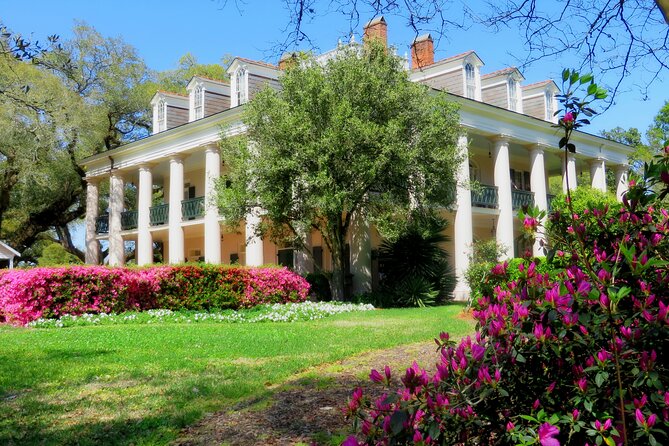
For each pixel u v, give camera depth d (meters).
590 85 2.54
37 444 3.97
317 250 24.80
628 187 2.70
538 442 2.08
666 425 2.04
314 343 8.45
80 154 30.52
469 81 22.14
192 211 23.02
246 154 15.98
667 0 2.97
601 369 2.14
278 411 4.69
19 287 12.38
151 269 14.18
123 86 31.34
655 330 2.11
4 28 7.21
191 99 23.92
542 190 23.06
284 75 16.80
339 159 15.20
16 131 24.19
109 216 27.50
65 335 9.91
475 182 17.66
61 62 7.88
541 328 2.25
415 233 18.25
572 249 2.62
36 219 33.56
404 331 9.90
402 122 15.78
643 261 2.24
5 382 5.91
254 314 13.70
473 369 2.29
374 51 16.42
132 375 6.20
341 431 4.12
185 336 9.49
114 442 3.98
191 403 4.98
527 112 24.92
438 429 2.10
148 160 24.92
